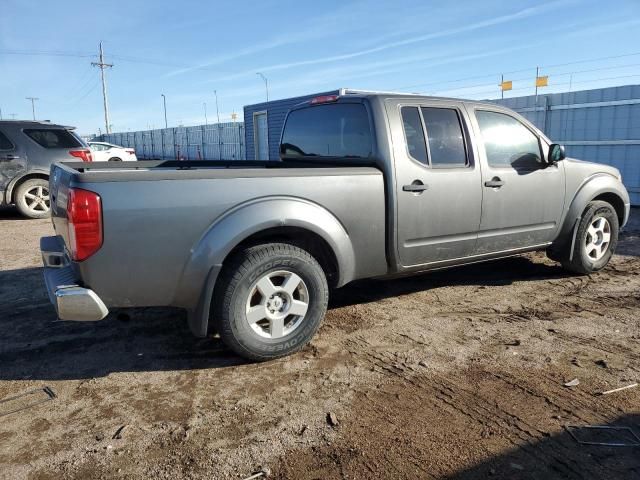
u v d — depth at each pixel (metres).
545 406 2.99
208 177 3.31
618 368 3.45
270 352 3.58
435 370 3.46
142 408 3.06
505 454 2.56
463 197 4.35
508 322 4.31
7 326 4.39
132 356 3.78
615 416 2.89
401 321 4.36
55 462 2.57
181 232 3.25
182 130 34.81
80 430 2.85
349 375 3.42
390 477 2.42
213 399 3.15
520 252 5.00
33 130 9.83
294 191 3.56
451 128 4.38
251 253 3.45
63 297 3.09
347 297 4.99
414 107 4.21
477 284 5.37
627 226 8.54
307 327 3.69
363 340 3.97
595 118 10.75
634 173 10.29
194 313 3.42
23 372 3.54
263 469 2.48
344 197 3.77
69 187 3.11
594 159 10.90
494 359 3.62
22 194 9.79
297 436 2.75
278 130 19.53
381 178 3.94
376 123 4.02
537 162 4.91
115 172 3.14
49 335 4.18
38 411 3.05
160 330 4.26
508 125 4.74
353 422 2.87
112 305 3.23
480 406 3.00
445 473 2.44
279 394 3.19
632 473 2.42
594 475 2.41
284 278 3.62
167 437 2.76
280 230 3.59
